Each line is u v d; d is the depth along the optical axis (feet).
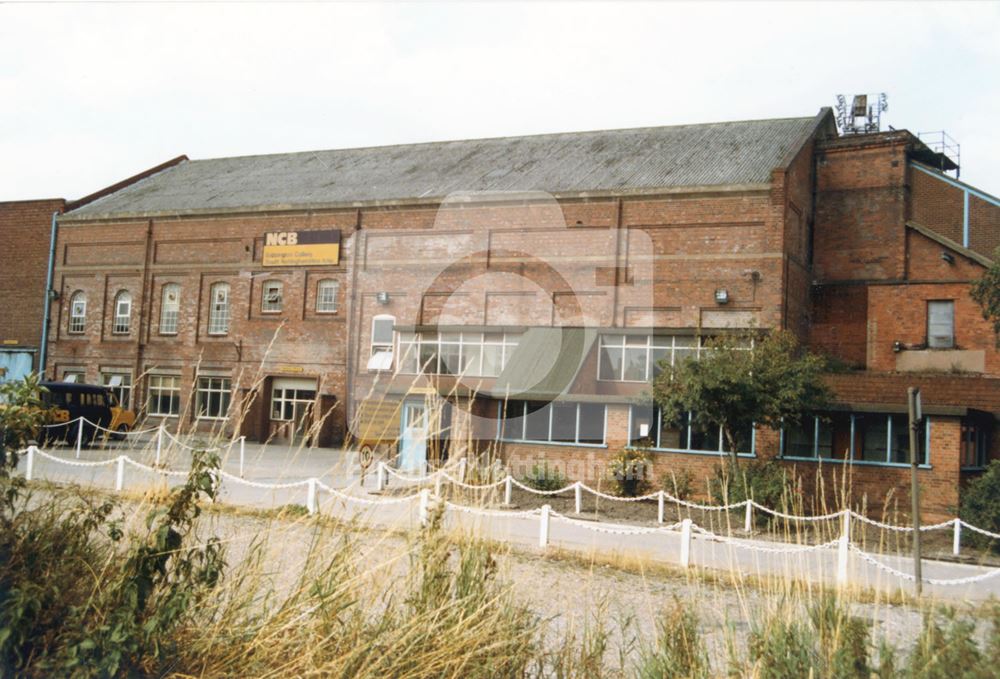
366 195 97.19
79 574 13.87
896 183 93.76
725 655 14.14
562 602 19.89
